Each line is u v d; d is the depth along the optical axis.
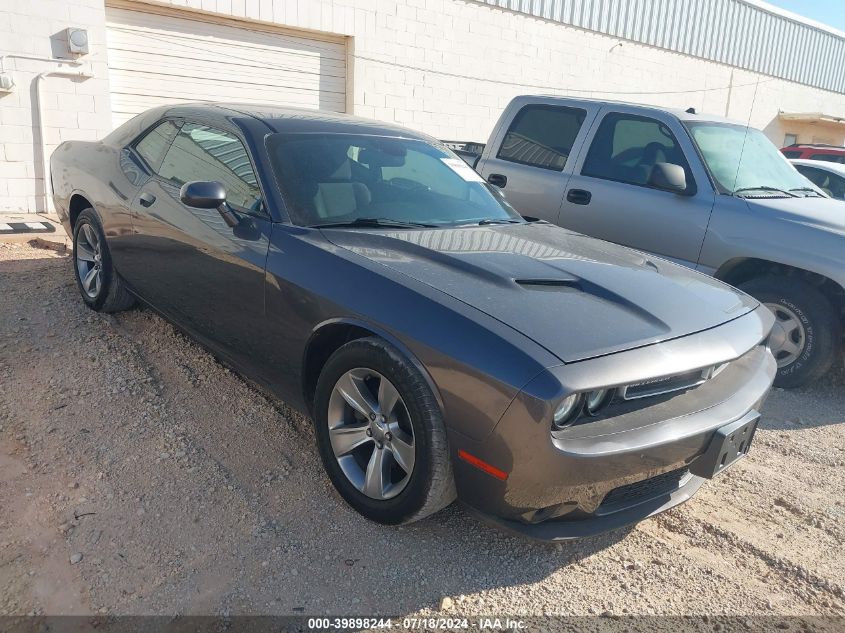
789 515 3.30
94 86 8.38
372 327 2.72
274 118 3.88
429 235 3.38
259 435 3.48
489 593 2.59
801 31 21.83
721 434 2.66
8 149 7.96
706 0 17.80
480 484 2.49
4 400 3.53
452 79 12.44
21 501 2.80
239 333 3.43
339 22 10.58
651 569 2.82
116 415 3.50
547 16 13.78
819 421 4.49
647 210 5.36
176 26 9.22
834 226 4.75
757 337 3.02
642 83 16.75
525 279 2.90
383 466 2.80
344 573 2.61
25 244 6.64
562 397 2.27
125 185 4.29
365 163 3.84
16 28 7.72
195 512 2.85
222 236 3.45
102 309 4.78
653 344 2.60
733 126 5.89
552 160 6.07
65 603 2.34
